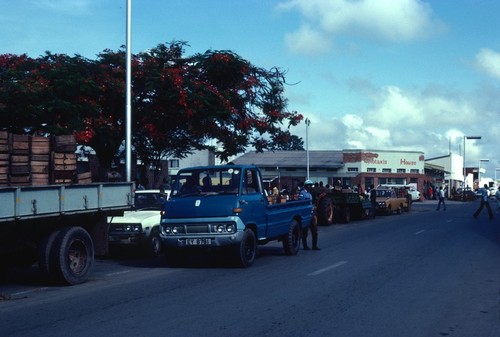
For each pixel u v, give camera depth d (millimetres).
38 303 9578
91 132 21062
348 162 64875
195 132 25047
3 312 8867
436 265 13797
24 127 20656
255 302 9461
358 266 13680
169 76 23250
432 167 76688
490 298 9797
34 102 19922
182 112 23266
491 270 12977
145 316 8461
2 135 10359
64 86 21016
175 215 13594
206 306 9148
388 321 8141
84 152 25922
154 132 24516
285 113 26953
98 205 12008
